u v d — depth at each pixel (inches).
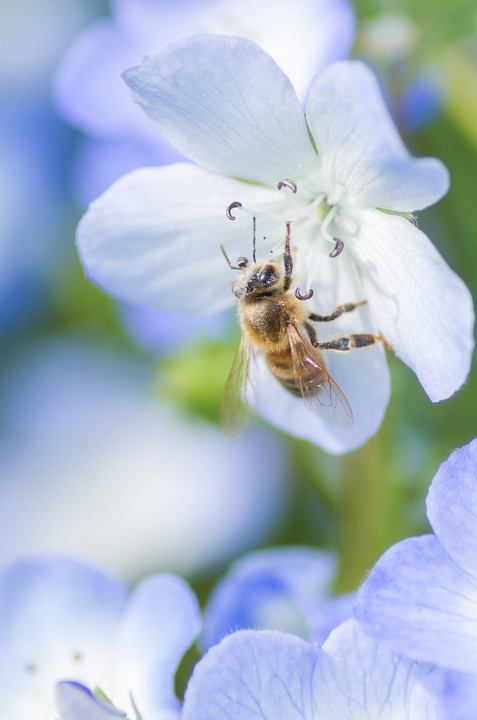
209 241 8.9
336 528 9.9
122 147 10.4
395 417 9.6
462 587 7.8
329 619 8.7
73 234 11.2
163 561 11.1
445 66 9.8
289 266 8.9
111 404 11.5
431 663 7.8
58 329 11.3
